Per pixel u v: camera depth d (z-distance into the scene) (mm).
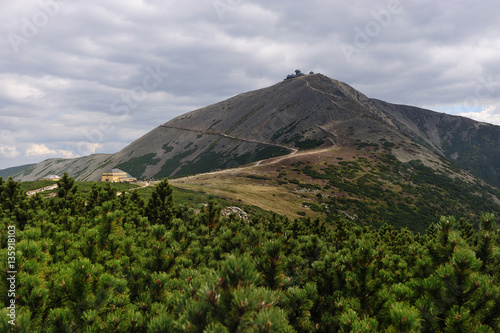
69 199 20219
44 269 4094
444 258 4746
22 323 2576
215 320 2154
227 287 2232
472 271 3619
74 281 3738
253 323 1982
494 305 3447
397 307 3184
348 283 4520
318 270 5676
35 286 3428
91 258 6180
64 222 10695
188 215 15688
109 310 3785
